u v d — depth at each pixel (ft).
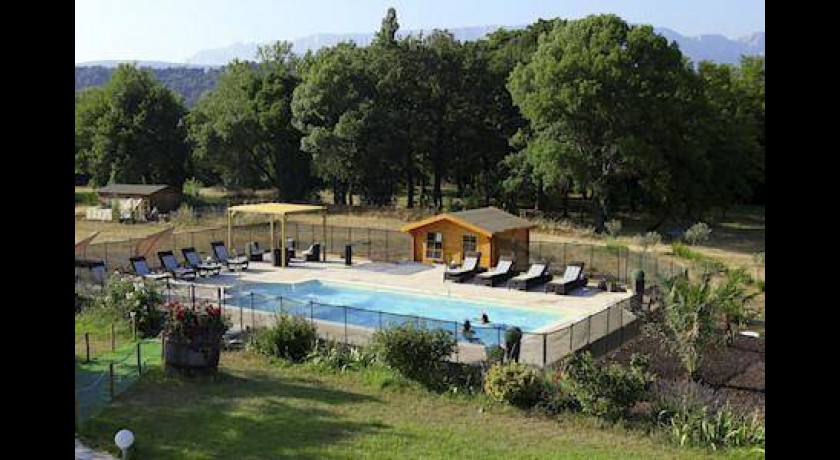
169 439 42.96
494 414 52.11
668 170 175.22
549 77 169.89
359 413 50.26
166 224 174.29
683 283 66.03
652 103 168.25
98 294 84.23
